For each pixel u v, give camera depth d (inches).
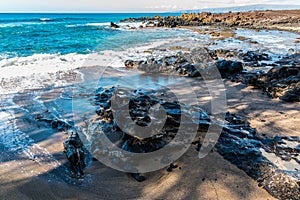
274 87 287.6
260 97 276.5
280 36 846.5
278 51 561.3
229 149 169.5
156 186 141.2
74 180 146.3
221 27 1173.1
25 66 424.2
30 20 2091.5
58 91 302.4
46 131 206.8
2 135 199.6
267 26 1198.3
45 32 1028.5
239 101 263.7
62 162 163.8
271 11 1993.1
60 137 197.2
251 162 154.9
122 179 146.9
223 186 139.1
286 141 181.9
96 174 151.1
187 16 1649.9
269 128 202.8
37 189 138.8
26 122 222.4
